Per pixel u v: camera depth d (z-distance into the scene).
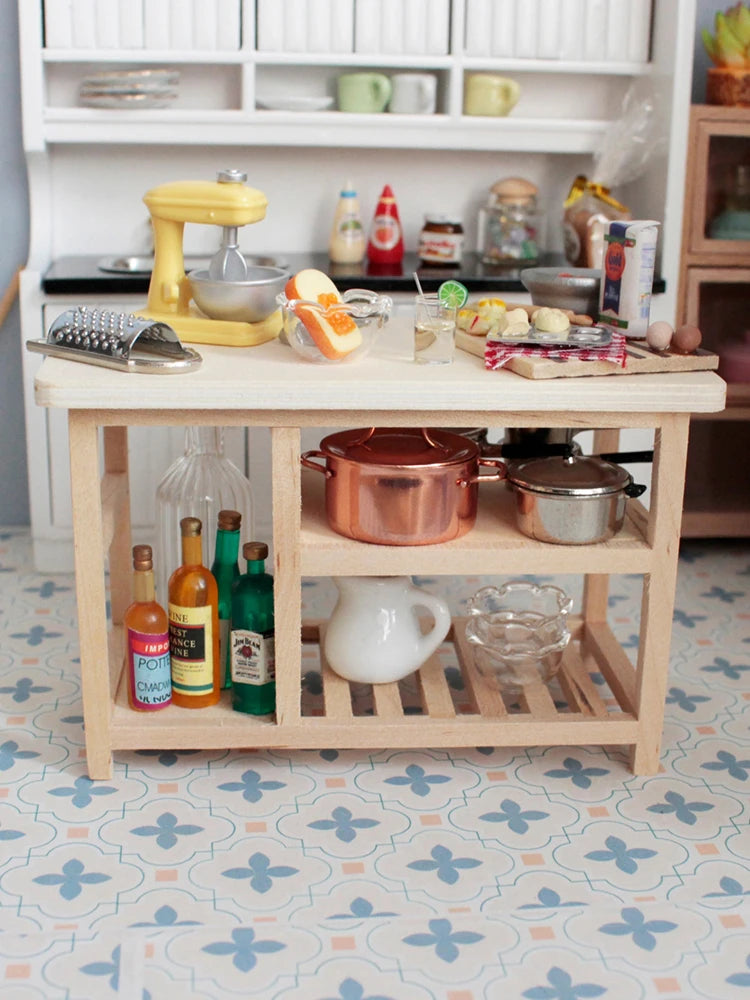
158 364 1.92
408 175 3.47
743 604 3.06
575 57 3.21
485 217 3.37
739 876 1.92
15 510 3.56
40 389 1.88
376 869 1.92
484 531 2.13
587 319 2.16
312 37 3.11
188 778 2.17
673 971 1.70
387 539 2.03
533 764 2.25
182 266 2.23
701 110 3.07
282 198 3.45
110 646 2.44
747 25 3.12
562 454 2.14
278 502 1.99
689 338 2.07
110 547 2.51
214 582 2.15
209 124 3.12
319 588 3.11
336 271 3.17
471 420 1.98
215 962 1.70
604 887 1.88
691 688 2.58
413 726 2.13
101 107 3.11
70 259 3.31
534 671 2.26
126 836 1.99
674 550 2.07
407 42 3.14
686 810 2.11
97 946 1.72
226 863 1.92
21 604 2.97
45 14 3.03
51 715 2.39
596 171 3.25
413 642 2.23
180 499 2.39
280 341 2.21
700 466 3.39
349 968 1.69
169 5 3.04
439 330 2.03
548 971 1.70
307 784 2.16
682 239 3.17
